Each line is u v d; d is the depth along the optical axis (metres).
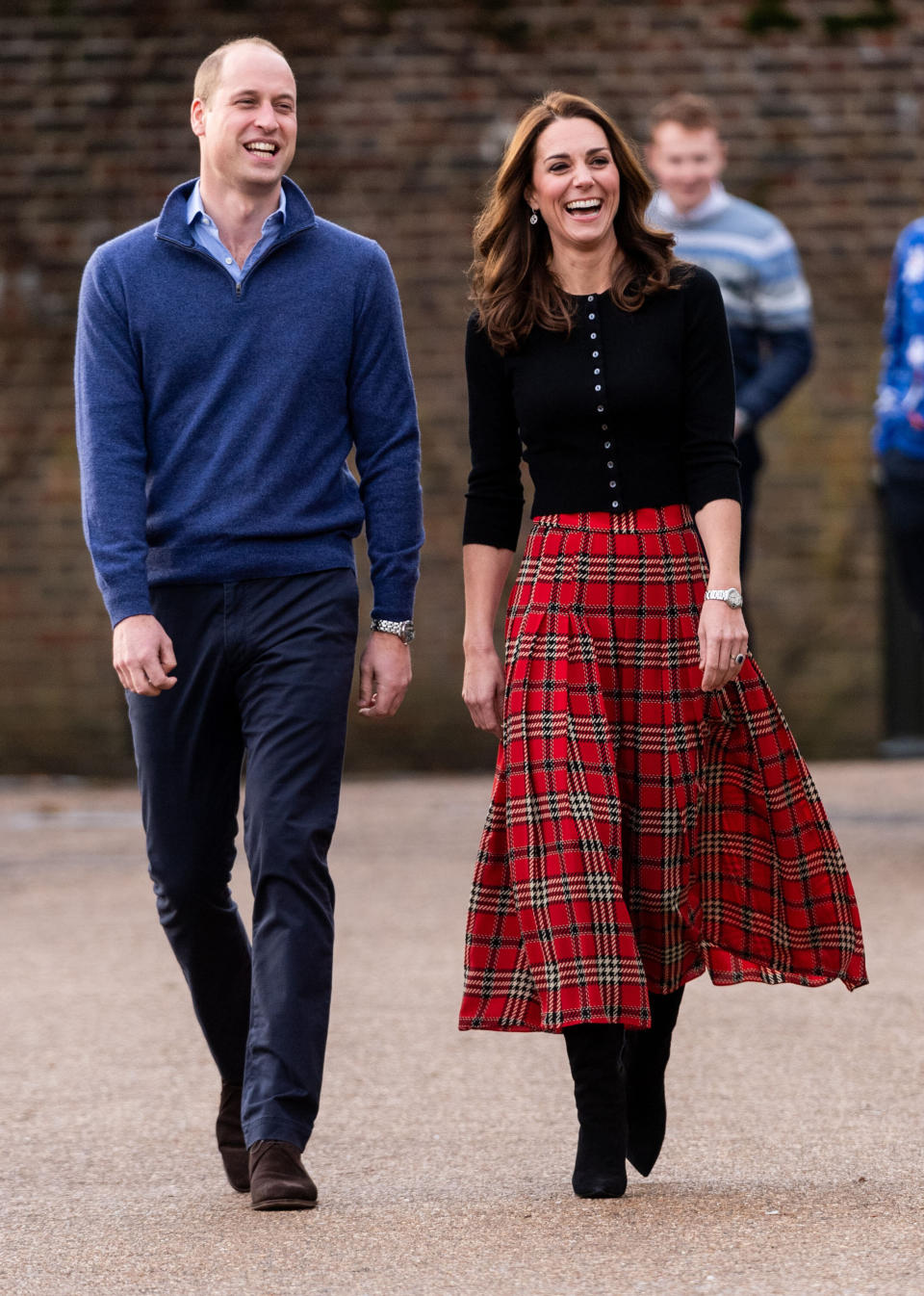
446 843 32.50
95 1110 18.02
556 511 15.24
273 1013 14.89
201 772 15.62
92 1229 14.44
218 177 15.56
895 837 31.44
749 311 29.03
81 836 34.50
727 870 15.33
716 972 15.28
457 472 41.75
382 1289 12.71
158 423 15.61
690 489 15.21
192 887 15.60
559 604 15.01
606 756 14.87
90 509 15.41
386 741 41.81
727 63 42.00
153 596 15.59
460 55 41.97
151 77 41.91
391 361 15.95
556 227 15.25
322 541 15.58
